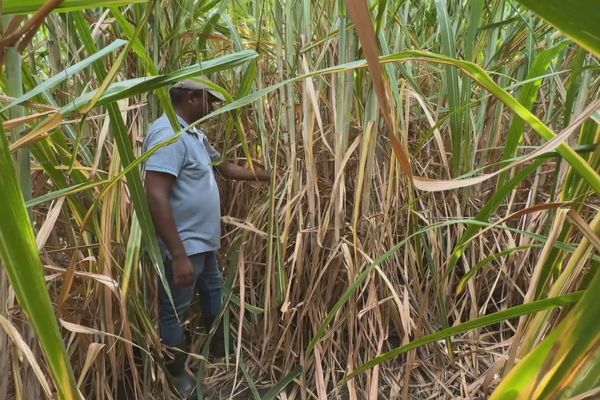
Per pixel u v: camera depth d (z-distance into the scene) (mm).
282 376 1350
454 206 1336
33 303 345
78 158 1062
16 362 654
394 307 1306
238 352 1265
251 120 1521
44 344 359
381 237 1164
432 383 1272
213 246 1372
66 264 1042
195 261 1338
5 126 443
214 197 1351
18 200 326
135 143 1201
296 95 1355
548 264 628
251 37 1419
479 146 1335
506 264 1383
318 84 1215
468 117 1148
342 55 1042
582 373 381
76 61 964
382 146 1229
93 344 820
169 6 1095
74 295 1062
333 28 1162
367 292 1323
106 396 1170
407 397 1203
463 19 1279
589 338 375
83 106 490
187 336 1572
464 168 1222
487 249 1356
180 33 1067
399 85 1268
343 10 1008
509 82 1242
